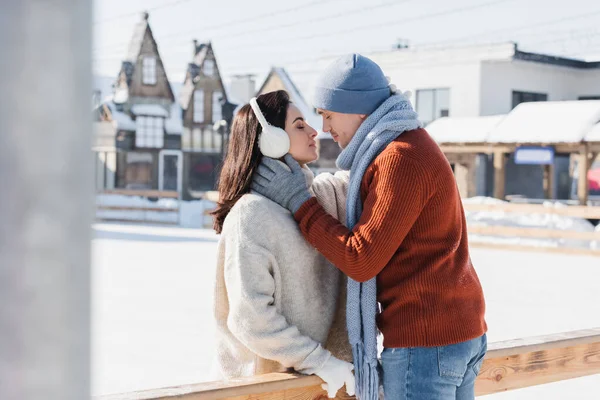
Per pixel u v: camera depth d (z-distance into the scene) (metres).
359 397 2.03
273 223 2.00
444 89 28.11
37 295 0.39
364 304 1.99
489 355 2.44
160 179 37.56
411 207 1.88
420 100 28.64
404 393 1.95
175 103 38.09
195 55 39.28
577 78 29.73
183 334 6.30
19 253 0.38
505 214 16.64
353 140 2.05
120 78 37.69
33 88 0.38
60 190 0.39
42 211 0.39
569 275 10.98
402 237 1.89
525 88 28.27
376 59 29.55
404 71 28.98
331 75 2.08
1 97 0.38
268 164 2.08
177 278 10.01
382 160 1.93
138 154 37.25
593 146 20.64
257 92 40.50
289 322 2.06
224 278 2.05
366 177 1.98
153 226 22.02
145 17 37.62
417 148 1.93
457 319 1.94
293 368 2.07
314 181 2.26
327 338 2.18
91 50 0.41
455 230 1.99
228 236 2.01
